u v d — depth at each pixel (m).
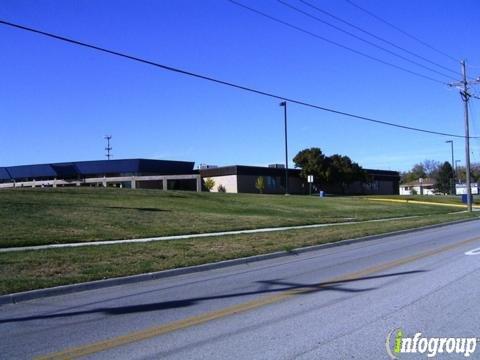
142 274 12.20
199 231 21.84
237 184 71.19
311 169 77.75
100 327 7.66
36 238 17.31
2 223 19.92
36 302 9.76
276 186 76.38
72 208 25.38
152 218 24.86
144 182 76.31
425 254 15.27
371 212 37.88
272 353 6.17
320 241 19.33
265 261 15.45
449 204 55.16
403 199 61.53
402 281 10.76
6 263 12.65
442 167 126.81
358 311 8.20
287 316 8.02
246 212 32.22
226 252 15.80
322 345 6.45
